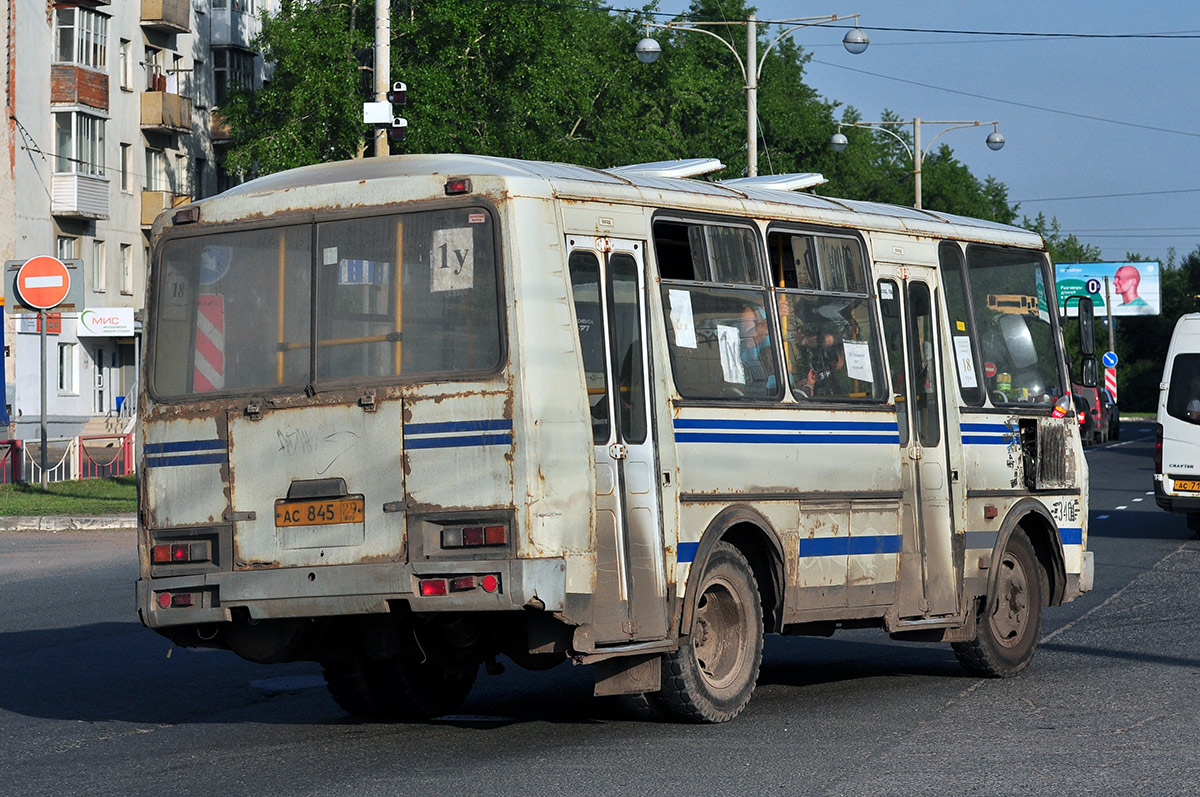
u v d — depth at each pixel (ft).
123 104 336.70
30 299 184.14
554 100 282.77
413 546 47.03
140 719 56.18
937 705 57.47
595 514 47.55
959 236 67.10
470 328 47.09
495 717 55.83
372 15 275.18
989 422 66.85
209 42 374.22
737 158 413.80
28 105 306.96
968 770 44.83
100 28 327.47
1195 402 133.59
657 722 53.52
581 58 295.28
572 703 58.75
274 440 49.03
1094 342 71.51
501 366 46.50
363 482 47.78
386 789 42.80
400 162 50.16
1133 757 46.55
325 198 49.52
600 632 47.91
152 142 348.38
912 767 45.29
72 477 218.79
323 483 48.21
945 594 63.31
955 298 66.33
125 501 167.63
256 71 390.42
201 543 49.83
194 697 61.21
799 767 45.39
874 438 60.18
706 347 53.26
